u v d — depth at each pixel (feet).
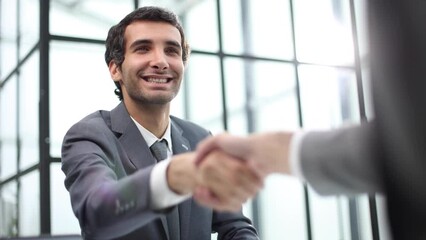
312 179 1.72
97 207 3.32
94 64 15.71
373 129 1.40
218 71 18.35
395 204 1.25
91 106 15.34
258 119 20.06
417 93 1.20
